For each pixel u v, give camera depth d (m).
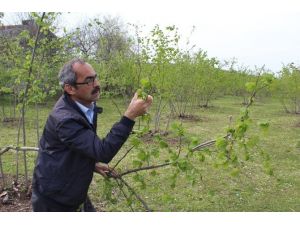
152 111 15.49
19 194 5.22
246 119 2.47
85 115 2.77
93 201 5.18
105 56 10.92
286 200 5.51
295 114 16.66
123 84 10.55
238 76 21.59
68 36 5.57
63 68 2.73
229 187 6.01
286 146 9.30
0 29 6.79
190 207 5.14
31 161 7.39
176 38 9.73
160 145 2.92
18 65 5.71
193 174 2.78
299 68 16.44
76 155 2.67
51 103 16.48
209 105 19.45
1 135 10.37
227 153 2.56
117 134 2.51
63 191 2.69
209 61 15.55
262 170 6.94
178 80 11.95
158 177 6.36
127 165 7.12
